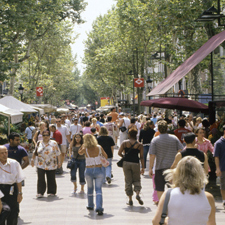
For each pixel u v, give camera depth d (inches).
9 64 1321.4
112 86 3336.6
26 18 1336.1
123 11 1927.9
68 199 490.6
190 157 181.5
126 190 453.4
